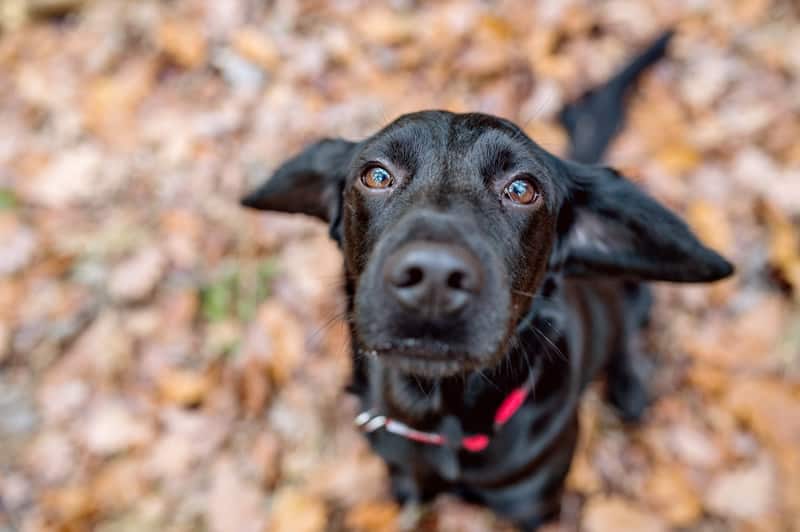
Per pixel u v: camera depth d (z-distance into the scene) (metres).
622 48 0.81
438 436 0.53
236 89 0.80
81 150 0.78
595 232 0.53
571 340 0.55
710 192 0.73
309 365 0.69
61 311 0.71
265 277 0.71
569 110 0.72
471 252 0.43
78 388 0.68
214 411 0.67
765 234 0.71
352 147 0.53
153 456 0.66
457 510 0.64
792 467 0.63
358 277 0.49
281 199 0.54
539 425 0.54
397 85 0.78
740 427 0.65
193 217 0.74
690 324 0.70
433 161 0.48
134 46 0.84
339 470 0.66
